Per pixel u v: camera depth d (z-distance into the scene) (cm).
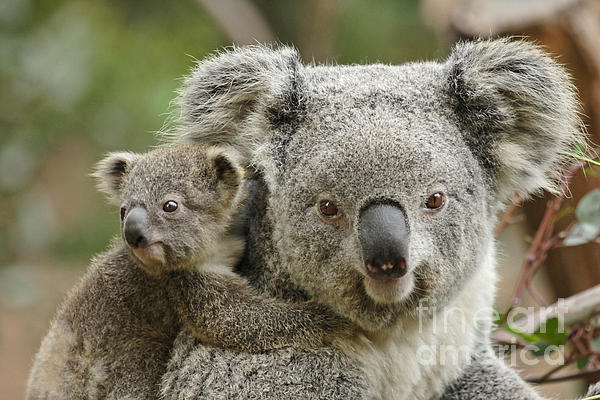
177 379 730
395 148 679
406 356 745
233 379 712
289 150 723
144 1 2039
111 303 782
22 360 1872
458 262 702
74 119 1925
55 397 789
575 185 1088
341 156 684
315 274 704
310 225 696
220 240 772
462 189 698
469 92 723
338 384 716
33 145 1947
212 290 738
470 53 748
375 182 674
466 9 1178
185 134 813
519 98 750
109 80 1916
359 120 701
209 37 2030
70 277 1942
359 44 2033
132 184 763
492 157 737
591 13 1158
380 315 705
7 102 1925
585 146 825
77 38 1892
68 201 2103
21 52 1927
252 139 761
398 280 671
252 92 768
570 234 932
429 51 2034
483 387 804
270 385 710
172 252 735
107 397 764
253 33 1884
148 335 767
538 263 951
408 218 671
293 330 718
